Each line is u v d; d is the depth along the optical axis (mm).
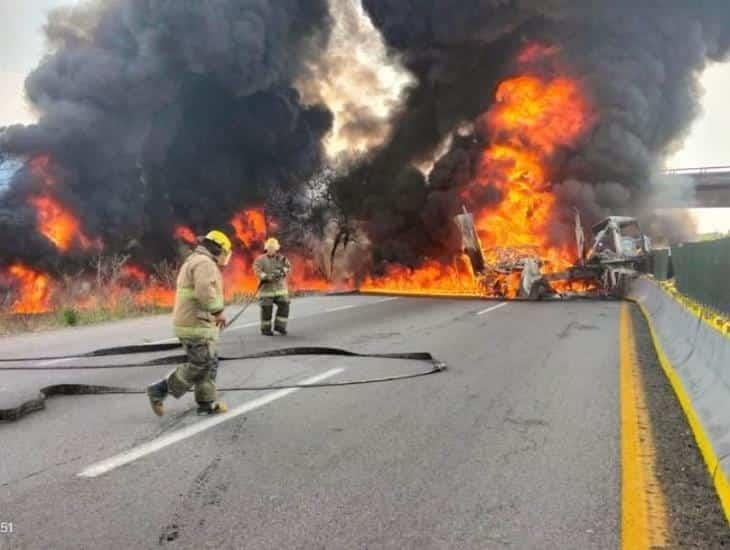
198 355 5969
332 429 5633
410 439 5352
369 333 12109
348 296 22781
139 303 18844
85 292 24000
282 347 10289
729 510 3850
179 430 5594
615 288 22047
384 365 8742
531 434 5500
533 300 21375
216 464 4723
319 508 3955
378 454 4969
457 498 4117
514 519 3807
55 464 4711
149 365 8836
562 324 13719
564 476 4504
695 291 10141
